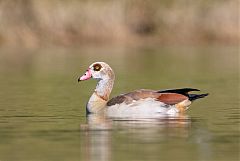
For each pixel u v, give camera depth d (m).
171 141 14.47
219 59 37.66
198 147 13.88
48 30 45.94
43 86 26.00
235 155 13.19
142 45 47.12
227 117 17.67
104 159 12.95
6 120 17.52
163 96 18.08
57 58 38.78
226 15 48.03
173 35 48.75
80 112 18.86
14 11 45.62
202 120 17.19
